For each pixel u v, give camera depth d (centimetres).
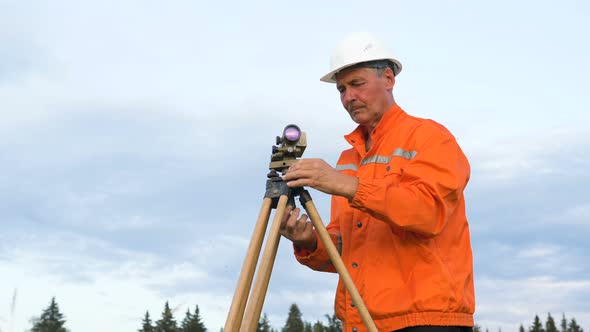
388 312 366
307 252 437
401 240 378
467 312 374
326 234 359
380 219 361
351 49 407
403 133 400
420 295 361
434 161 370
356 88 409
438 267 369
